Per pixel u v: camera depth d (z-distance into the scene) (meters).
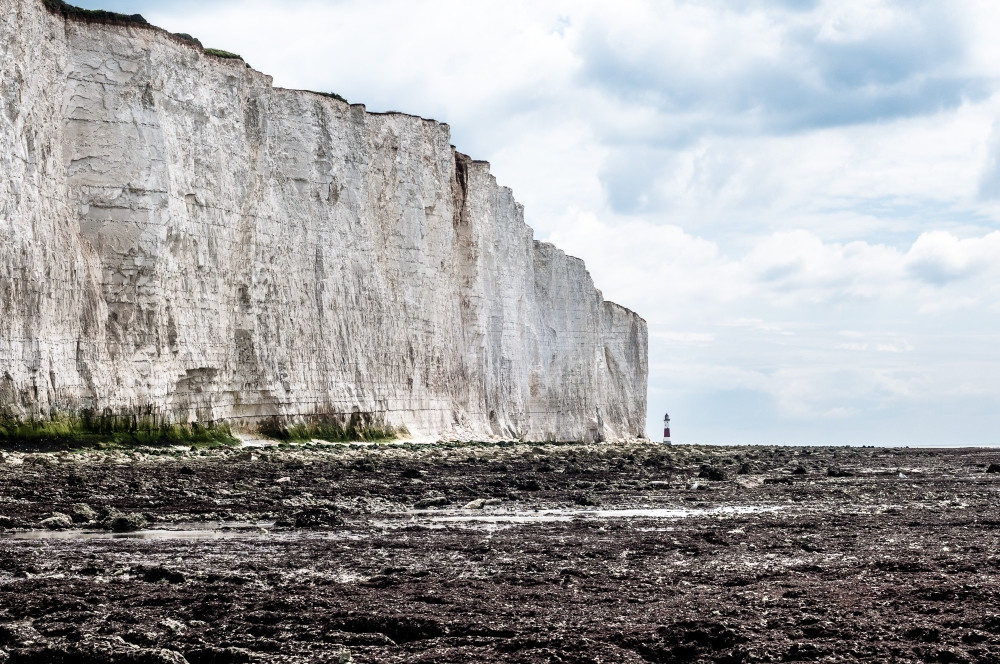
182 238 55.75
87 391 48.81
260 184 63.06
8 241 44.69
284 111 66.00
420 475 41.62
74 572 16.84
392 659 11.88
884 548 20.70
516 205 104.56
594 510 30.36
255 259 61.44
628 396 129.50
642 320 137.00
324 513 25.80
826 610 14.16
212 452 48.38
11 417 43.78
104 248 51.84
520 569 17.86
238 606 14.25
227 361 59.22
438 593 15.41
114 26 53.12
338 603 14.53
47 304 46.97
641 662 11.87
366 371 69.50
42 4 49.59
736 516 28.23
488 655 12.05
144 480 33.34
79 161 51.56
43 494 28.89
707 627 13.08
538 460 57.00
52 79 50.06
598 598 15.16
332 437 64.69
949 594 15.21
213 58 60.00
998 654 12.02
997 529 24.39
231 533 23.19
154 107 54.12
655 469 52.50
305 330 64.69
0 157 44.78
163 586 15.61
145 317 52.66
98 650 11.70
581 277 118.44
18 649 11.76
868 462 65.88
